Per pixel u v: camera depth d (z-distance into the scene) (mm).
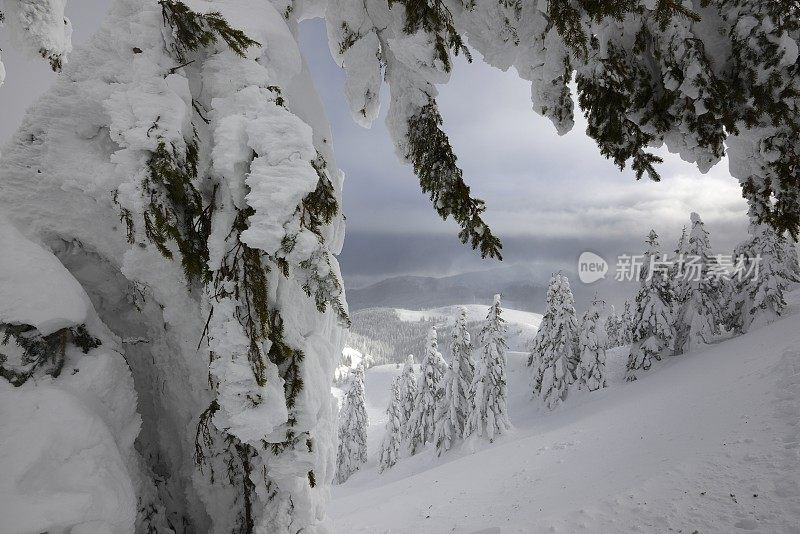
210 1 3451
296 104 3842
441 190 4164
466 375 28734
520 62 3920
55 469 2688
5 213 3447
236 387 2723
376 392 94688
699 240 29656
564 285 32031
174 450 4270
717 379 13547
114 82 3373
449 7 3912
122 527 2867
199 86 3375
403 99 4250
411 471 29125
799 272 28266
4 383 2836
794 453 5770
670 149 3785
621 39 3488
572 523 6055
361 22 4133
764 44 3076
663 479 6559
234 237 2879
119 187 2795
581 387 30094
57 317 3076
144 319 4074
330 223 3463
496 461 16188
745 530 4605
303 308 3365
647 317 29688
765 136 3332
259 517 3684
